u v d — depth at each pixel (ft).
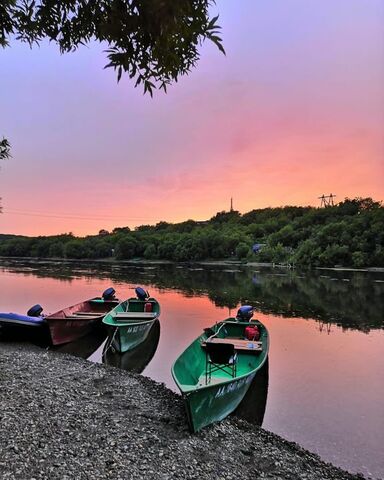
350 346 53.83
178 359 31.78
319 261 245.65
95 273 197.67
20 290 115.03
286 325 68.39
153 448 23.79
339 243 248.73
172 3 8.91
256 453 24.58
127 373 39.75
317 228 300.20
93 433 24.93
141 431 26.00
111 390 34.04
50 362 41.88
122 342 48.19
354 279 165.58
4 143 19.52
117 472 20.58
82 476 19.79
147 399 32.37
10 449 21.45
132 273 201.67
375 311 83.56
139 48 10.21
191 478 20.90
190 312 80.69
